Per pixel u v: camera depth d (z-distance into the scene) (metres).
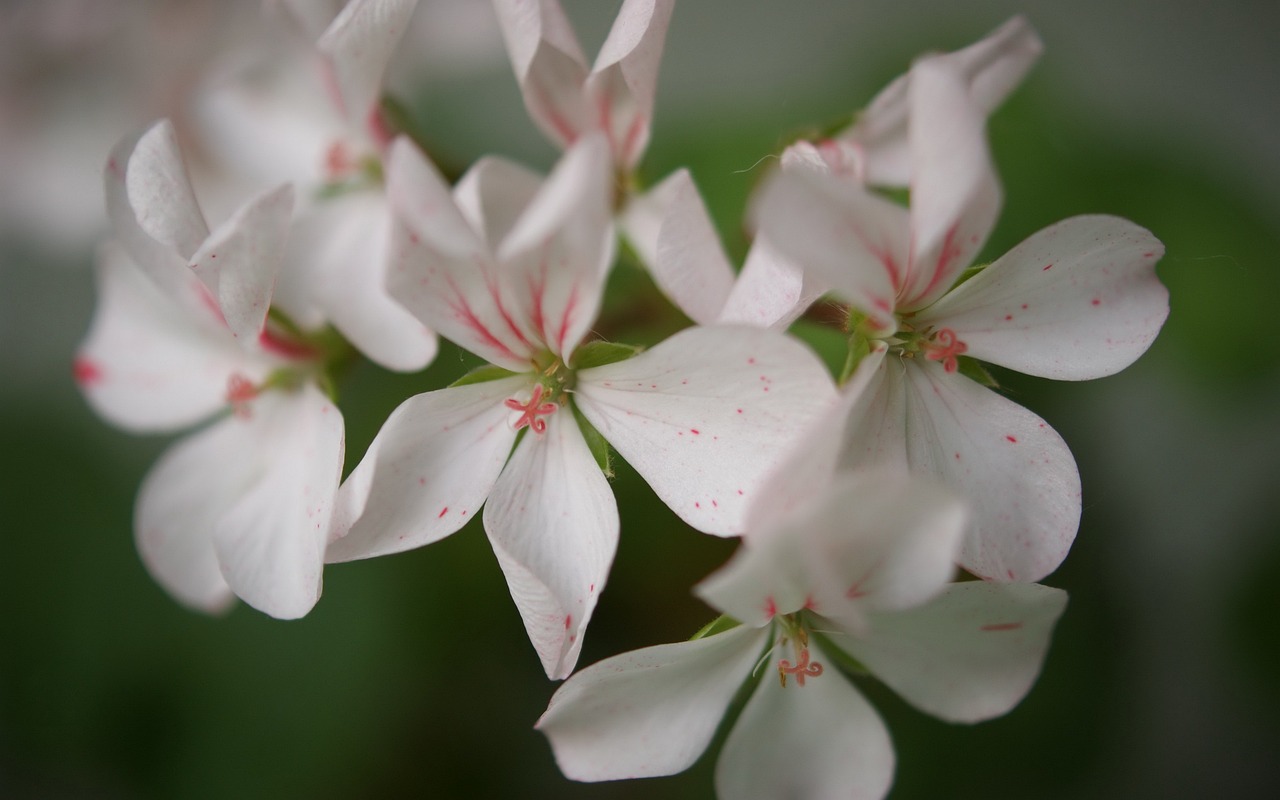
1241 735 0.28
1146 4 0.30
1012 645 0.22
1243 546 0.28
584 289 0.22
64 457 0.30
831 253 0.21
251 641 0.28
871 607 0.22
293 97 0.27
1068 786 0.27
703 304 0.23
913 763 0.27
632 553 0.27
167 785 0.28
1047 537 0.23
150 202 0.23
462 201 0.25
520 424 0.23
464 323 0.23
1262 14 0.30
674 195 0.23
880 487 0.21
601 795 0.27
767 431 0.22
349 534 0.22
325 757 0.28
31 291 0.31
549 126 0.25
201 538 0.26
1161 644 0.28
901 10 0.30
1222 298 0.28
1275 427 0.28
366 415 0.27
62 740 0.29
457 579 0.27
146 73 0.29
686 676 0.23
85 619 0.29
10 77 0.29
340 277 0.25
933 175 0.22
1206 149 0.28
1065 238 0.23
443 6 0.28
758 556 0.21
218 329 0.25
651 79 0.24
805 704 0.23
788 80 0.29
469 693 0.27
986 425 0.23
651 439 0.23
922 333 0.23
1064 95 0.28
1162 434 0.28
